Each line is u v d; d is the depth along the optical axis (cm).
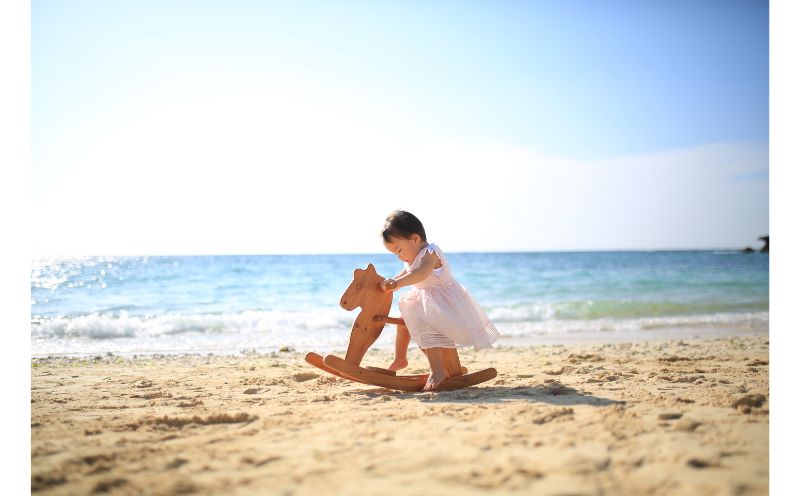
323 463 210
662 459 208
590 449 220
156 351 746
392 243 379
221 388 401
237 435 251
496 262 3130
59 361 617
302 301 1530
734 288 1822
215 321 1048
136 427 271
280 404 327
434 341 361
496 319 1202
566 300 1595
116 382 440
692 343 743
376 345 804
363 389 383
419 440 236
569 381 397
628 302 1395
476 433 245
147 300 1444
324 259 2798
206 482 194
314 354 375
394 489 184
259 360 630
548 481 188
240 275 1912
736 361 521
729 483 186
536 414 276
